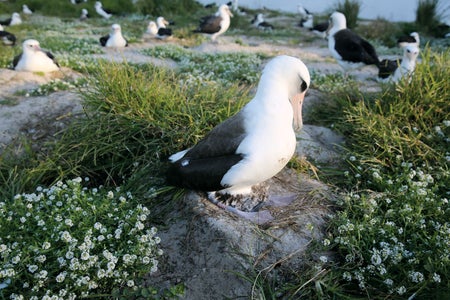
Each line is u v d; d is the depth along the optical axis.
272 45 5.18
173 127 1.82
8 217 1.34
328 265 1.32
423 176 1.58
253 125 1.34
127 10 7.73
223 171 1.33
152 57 4.04
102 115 1.87
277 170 1.38
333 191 1.65
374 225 1.41
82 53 4.08
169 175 1.50
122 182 1.73
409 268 1.29
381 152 1.84
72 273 1.19
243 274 1.26
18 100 2.42
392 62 3.33
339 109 2.29
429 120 1.97
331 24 3.64
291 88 1.38
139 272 1.29
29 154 1.88
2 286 1.21
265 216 1.44
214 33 5.02
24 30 5.62
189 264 1.33
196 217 1.41
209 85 2.15
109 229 1.33
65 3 7.75
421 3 5.92
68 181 1.46
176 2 7.73
